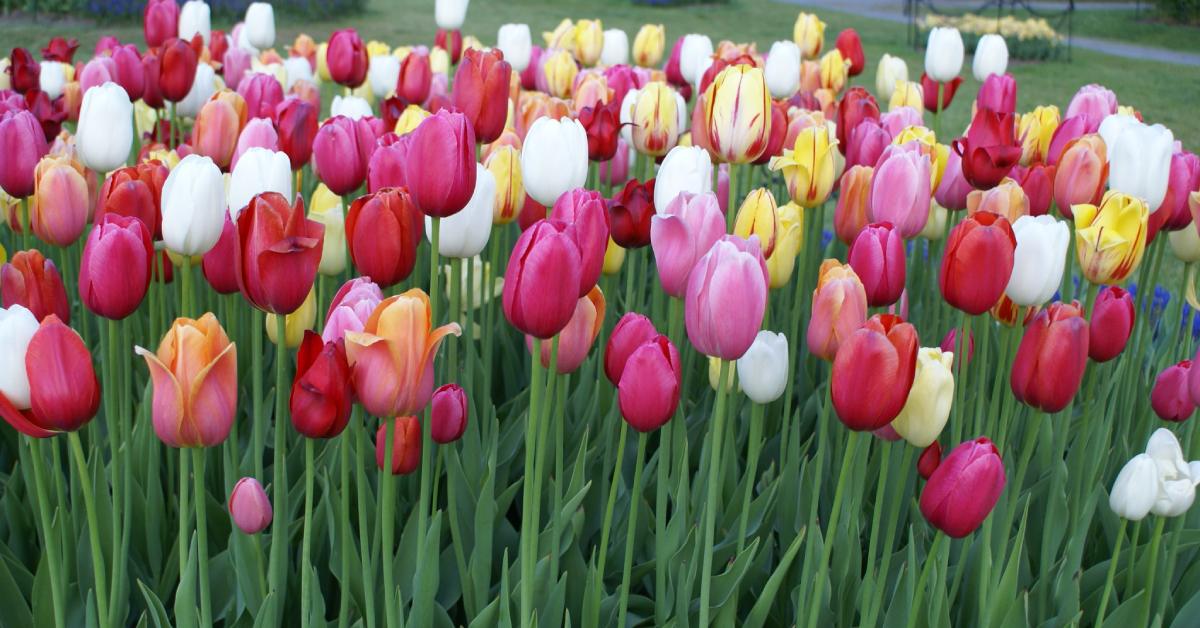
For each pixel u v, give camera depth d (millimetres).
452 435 2465
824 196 3166
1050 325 2295
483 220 2561
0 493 3156
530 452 2189
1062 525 2904
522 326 2041
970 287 2307
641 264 3787
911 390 2105
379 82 5195
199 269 3379
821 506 3037
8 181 2861
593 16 22156
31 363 1865
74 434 2008
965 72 16500
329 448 2959
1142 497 2396
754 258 1970
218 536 2910
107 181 2578
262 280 1960
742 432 3389
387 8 21844
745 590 2846
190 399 1912
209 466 3090
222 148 3357
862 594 2664
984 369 3029
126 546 2510
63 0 19125
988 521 2561
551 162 2691
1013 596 2629
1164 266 7211
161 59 3830
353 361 1977
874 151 3502
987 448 2010
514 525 3244
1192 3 22578
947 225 3451
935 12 19688
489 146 3504
